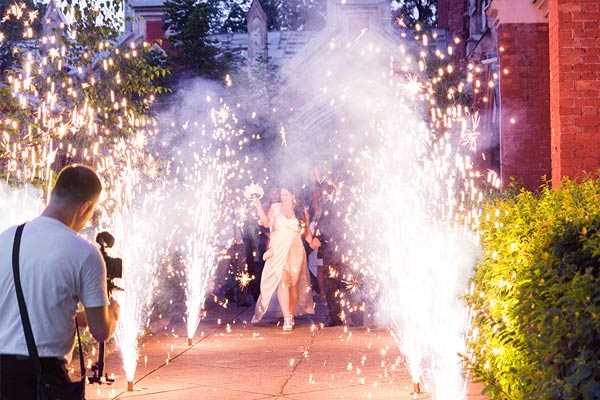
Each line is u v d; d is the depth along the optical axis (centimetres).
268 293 1572
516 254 747
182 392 958
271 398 921
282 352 1243
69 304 485
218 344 1338
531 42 1695
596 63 1207
